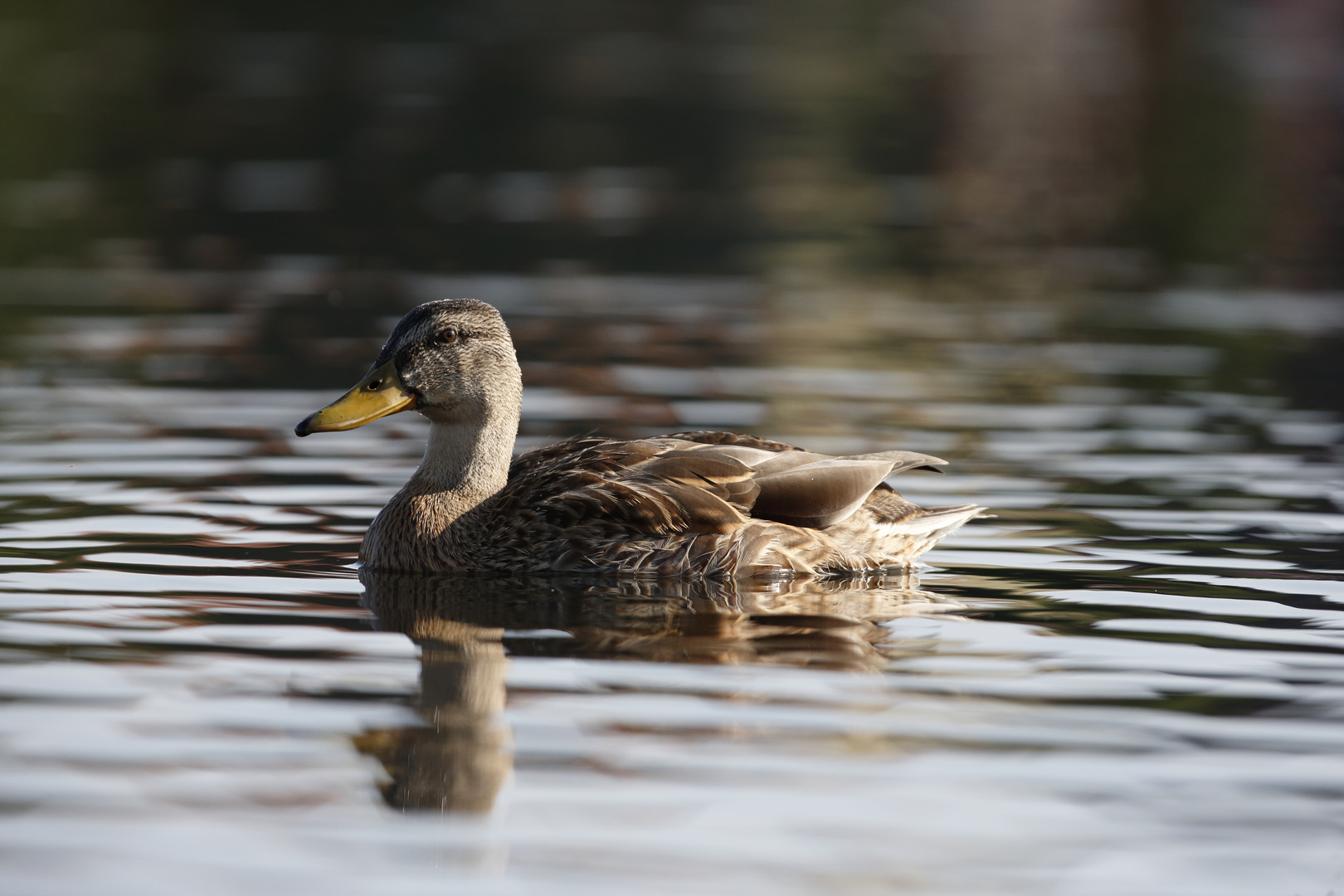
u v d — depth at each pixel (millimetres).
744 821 7254
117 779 7625
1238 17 64062
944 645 9875
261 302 23016
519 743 8109
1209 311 23406
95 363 19109
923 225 31062
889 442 15812
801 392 18141
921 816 7324
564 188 33656
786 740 8188
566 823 7238
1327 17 63875
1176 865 6879
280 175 34156
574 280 25094
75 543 12023
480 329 12102
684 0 69312
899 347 20812
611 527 11695
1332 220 31750
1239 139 40656
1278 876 6789
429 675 9141
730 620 10477
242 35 53594
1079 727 8406
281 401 17391
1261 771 7840
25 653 9406
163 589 10883
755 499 11797
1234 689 8984
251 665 9281
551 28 59438
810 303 23750
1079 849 7012
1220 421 16766
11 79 43469
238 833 7117
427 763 7836
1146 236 30266
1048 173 36875
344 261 26266
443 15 61000
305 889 6633
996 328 22141
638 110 43844
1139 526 12930
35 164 34219
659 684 9039
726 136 40594
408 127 40375
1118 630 10180
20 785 7543
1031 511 13438
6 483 13859
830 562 11750
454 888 6629
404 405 12070
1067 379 18969
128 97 42094
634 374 18984
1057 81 49906
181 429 16062
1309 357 20234
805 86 48188
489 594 11133
